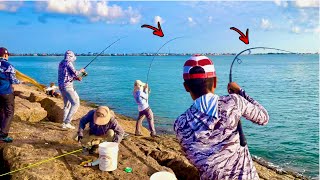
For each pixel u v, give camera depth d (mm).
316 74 61562
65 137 7266
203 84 2760
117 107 21812
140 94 9070
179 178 6992
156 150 7285
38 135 7418
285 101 26953
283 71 71938
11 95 6855
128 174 5492
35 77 49312
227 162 2656
